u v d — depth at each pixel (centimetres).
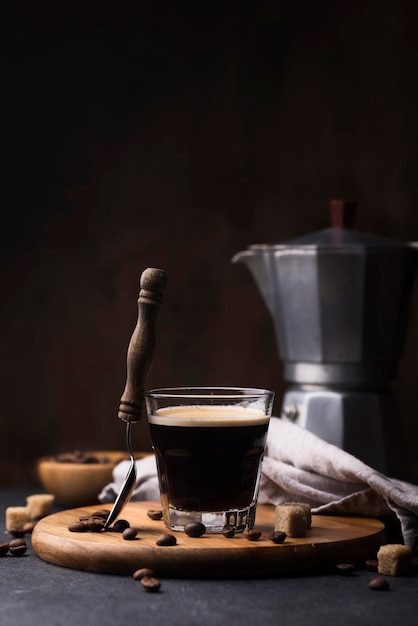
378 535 131
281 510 128
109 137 308
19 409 305
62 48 307
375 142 309
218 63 309
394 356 171
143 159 309
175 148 309
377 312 168
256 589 114
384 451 168
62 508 176
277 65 308
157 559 119
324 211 308
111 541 123
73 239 307
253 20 308
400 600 110
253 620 101
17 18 307
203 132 309
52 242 307
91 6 308
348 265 166
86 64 308
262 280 182
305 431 151
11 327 306
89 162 308
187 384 307
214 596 111
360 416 168
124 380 307
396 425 172
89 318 307
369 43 308
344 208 177
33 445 305
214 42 309
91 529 129
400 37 308
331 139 309
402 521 135
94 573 122
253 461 128
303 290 169
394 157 308
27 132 307
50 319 306
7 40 307
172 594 112
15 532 149
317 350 169
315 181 308
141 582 114
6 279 306
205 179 308
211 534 127
